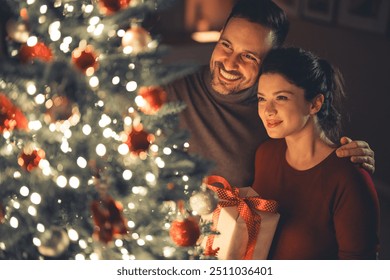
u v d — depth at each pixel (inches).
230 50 59.4
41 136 42.0
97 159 41.8
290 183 54.0
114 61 41.1
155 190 42.4
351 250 52.0
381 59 114.1
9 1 42.6
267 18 58.1
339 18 120.0
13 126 42.5
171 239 44.6
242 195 53.1
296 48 52.4
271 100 51.4
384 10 111.6
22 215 44.3
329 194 52.0
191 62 40.6
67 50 40.8
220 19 140.3
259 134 62.1
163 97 41.9
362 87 119.4
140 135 40.3
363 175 51.8
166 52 42.1
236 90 60.7
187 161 43.4
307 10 125.6
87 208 42.4
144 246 44.4
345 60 121.0
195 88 62.8
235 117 61.8
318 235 52.7
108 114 42.0
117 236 43.3
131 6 40.6
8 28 42.4
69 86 40.4
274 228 51.1
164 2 41.2
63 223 43.3
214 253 49.1
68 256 45.1
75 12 42.3
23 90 41.9
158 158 43.2
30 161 41.7
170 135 44.7
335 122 54.7
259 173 57.1
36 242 41.9
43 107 41.9
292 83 50.2
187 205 45.3
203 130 62.5
